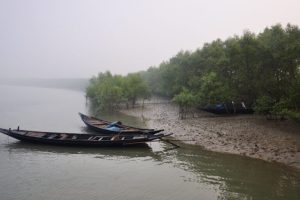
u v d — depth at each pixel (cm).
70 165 3028
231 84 5744
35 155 3375
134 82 7931
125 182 2569
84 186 2477
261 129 4200
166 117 5981
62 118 6206
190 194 2319
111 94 7425
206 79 5772
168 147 3666
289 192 2334
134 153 3453
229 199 2233
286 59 4388
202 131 4353
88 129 5028
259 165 2925
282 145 3406
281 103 4069
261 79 4878
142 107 7906
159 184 2520
